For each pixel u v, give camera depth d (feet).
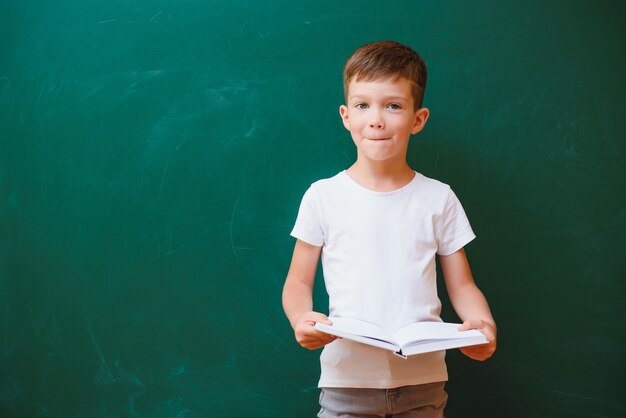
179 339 4.92
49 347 4.93
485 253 4.90
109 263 4.91
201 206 4.89
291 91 4.84
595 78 4.86
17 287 4.93
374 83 4.03
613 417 4.89
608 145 4.86
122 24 4.85
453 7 4.83
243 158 4.87
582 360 4.90
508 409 4.92
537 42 4.85
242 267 4.90
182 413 4.92
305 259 4.40
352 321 3.91
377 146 4.05
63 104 4.88
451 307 4.85
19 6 4.87
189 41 4.84
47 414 4.93
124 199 4.89
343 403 4.15
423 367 4.17
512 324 4.91
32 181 4.91
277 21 4.83
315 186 4.42
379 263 4.16
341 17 4.83
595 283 4.89
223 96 4.86
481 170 4.88
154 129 4.87
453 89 4.85
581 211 4.88
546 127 4.87
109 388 4.92
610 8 4.85
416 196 4.29
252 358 4.91
